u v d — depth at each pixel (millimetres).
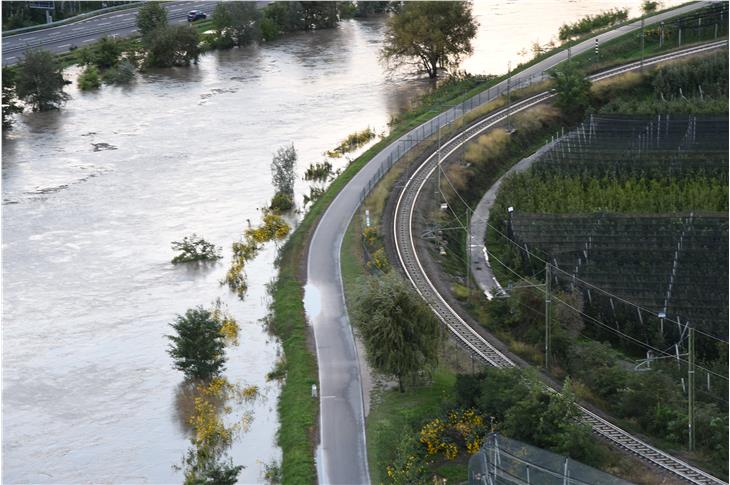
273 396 127938
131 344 142500
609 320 141500
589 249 156125
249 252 170750
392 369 121062
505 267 161750
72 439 121125
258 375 133250
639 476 103688
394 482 103375
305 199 191750
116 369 136000
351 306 142750
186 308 152500
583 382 124438
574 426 106000
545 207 176875
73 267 167625
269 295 155375
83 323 148875
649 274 148500
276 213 186875
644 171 188000
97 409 127312
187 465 115188
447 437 110750
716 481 102875
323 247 166500
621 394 119688
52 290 159500
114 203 194625
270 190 198625
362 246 164750
